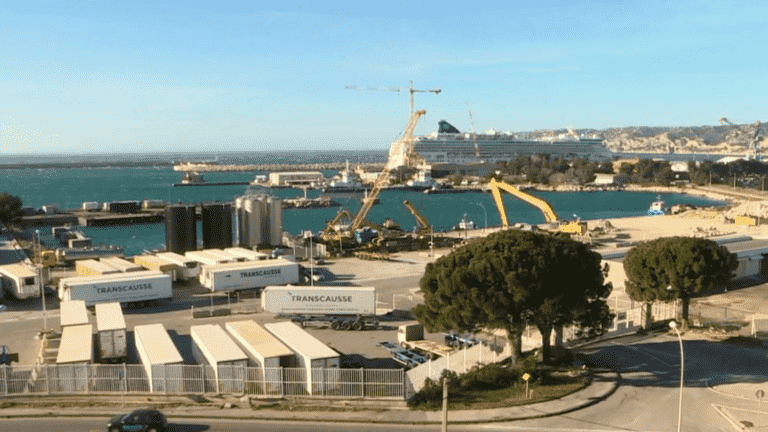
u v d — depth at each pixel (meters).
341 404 45.59
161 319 78.62
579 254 53.31
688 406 44.62
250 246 149.88
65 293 82.00
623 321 68.56
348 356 61.72
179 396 47.34
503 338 65.88
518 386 48.47
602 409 43.97
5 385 47.44
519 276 48.56
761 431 39.56
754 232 164.12
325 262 125.12
